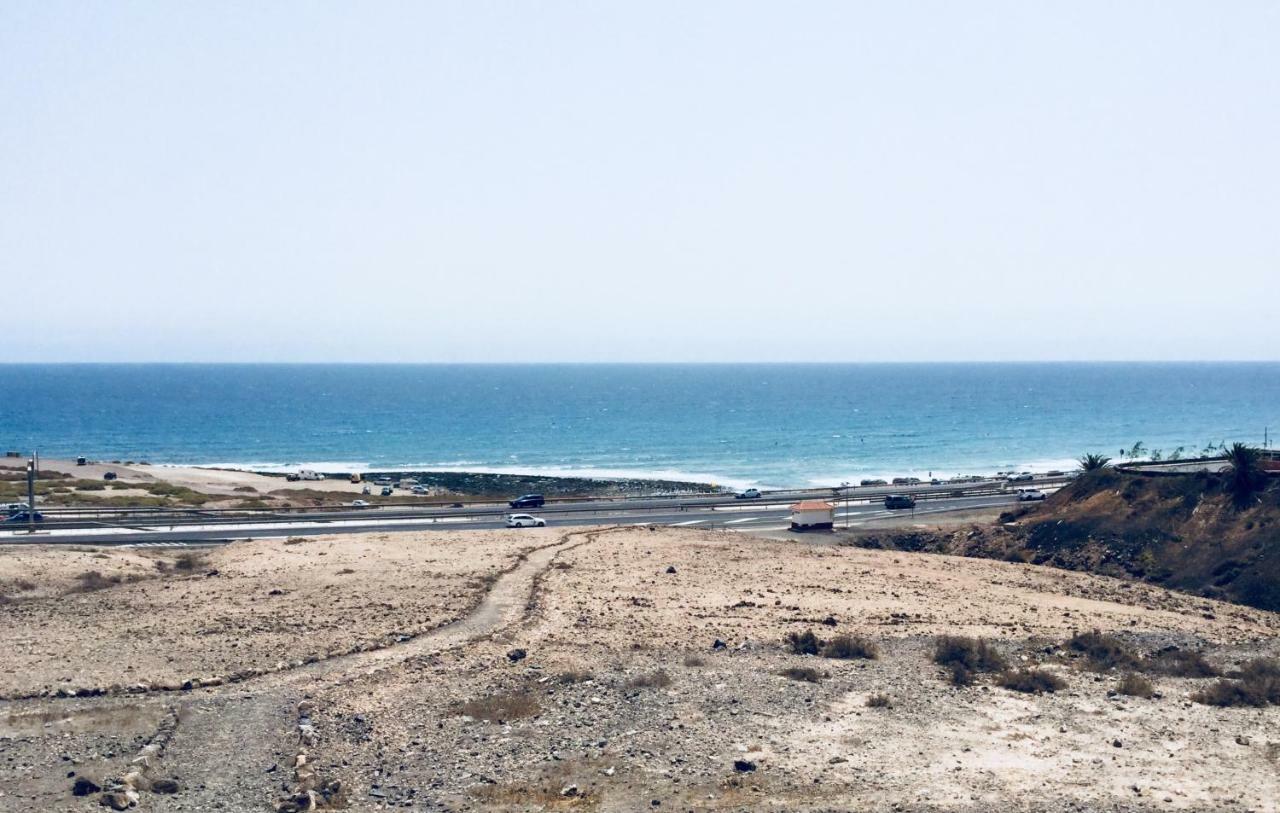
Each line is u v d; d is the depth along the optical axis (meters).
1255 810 29.67
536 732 35.22
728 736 35.00
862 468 198.00
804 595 59.03
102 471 155.62
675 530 84.69
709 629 50.12
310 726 35.34
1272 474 78.81
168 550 73.38
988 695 40.59
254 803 29.03
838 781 31.17
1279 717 38.72
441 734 34.97
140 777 30.33
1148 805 29.91
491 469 199.38
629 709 37.72
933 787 30.89
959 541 88.00
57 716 36.25
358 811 28.64
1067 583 67.31
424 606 53.81
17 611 52.31
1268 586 67.50
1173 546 76.56
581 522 96.88
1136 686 41.62
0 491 117.50
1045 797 30.33
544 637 47.88
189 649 45.16
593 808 28.88
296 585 59.25
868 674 43.12
